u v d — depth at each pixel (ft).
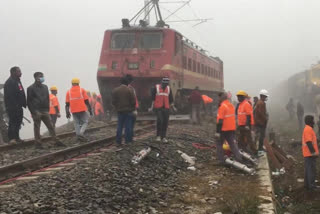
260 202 19.40
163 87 34.42
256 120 33.47
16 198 16.93
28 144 35.53
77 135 36.32
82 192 18.47
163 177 24.30
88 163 24.82
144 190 20.66
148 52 53.26
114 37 55.01
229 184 23.72
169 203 19.39
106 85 54.95
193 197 20.59
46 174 22.54
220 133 28.55
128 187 20.40
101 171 22.44
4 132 44.68
